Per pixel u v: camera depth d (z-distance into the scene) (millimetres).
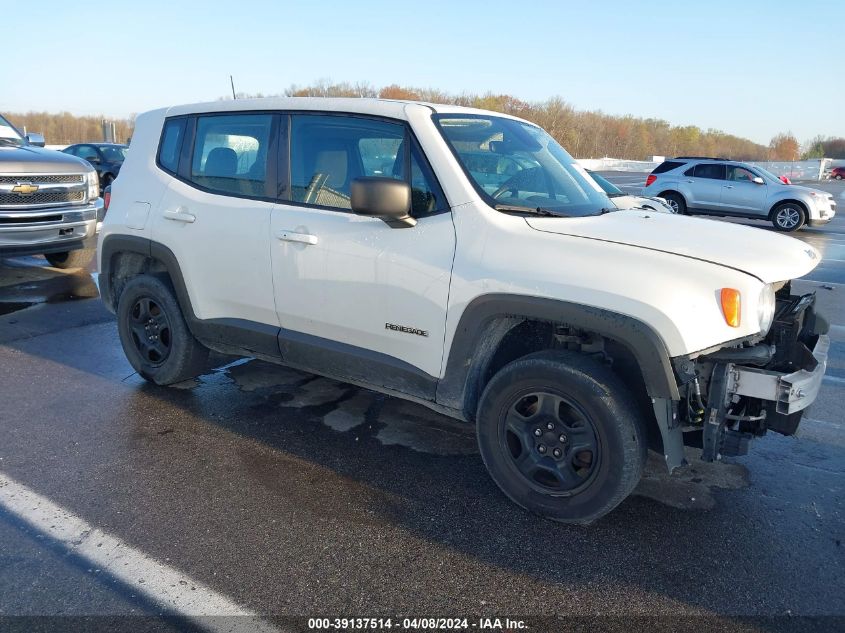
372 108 3543
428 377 3322
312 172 3715
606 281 2766
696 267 2756
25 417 4152
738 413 3049
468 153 3369
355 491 3352
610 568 2775
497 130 3734
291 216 3713
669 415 2822
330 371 3758
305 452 3768
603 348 3043
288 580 2650
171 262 4277
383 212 3027
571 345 3141
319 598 2555
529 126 4168
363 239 3426
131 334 4684
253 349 4070
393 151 3439
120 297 4672
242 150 4031
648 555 2871
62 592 2547
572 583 2678
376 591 2602
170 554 2795
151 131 4590
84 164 8227
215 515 3100
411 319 3301
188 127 4355
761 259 2914
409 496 3314
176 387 4719
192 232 4148
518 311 2934
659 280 2717
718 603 2576
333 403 4496
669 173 17391
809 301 3512
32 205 7402
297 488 3367
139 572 2676
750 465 3754
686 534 3043
